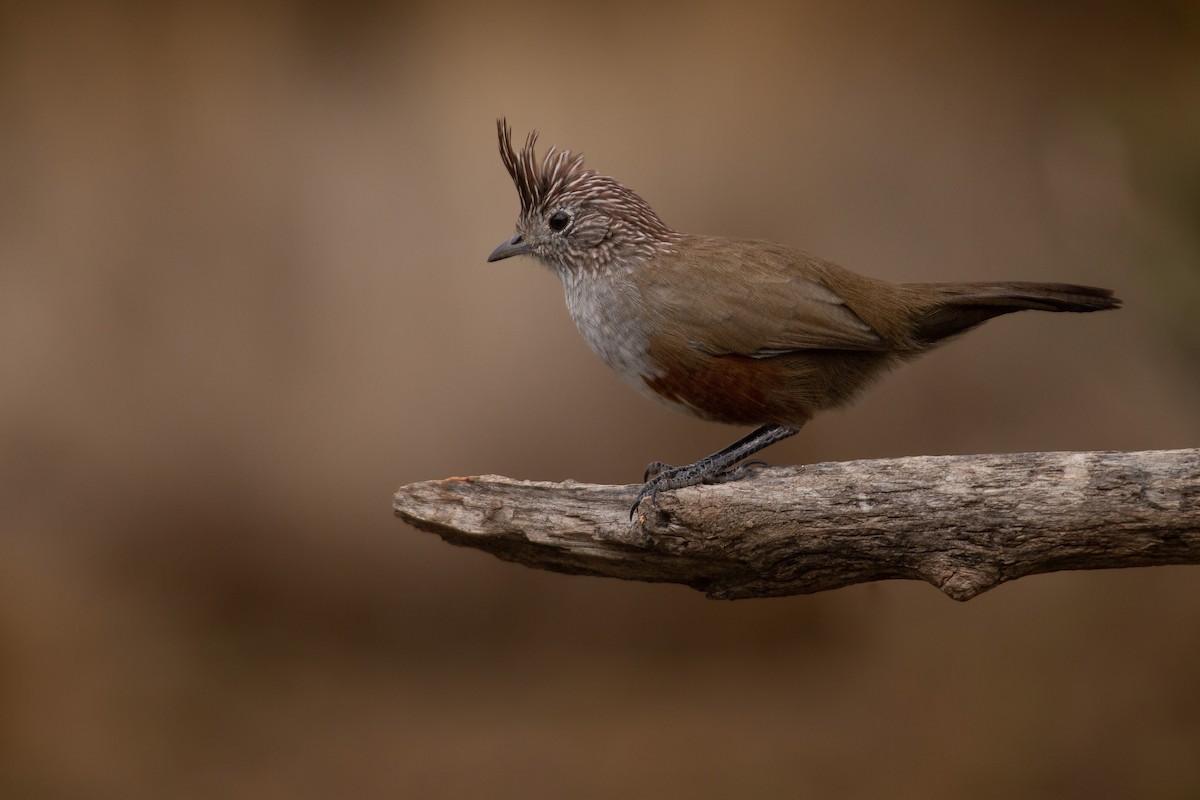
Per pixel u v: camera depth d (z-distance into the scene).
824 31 14.83
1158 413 12.93
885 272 13.61
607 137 14.25
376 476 13.59
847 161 14.10
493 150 14.16
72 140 14.49
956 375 13.33
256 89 14.63
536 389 13.40
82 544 13.87
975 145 14.24
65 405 13.85
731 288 7.80
